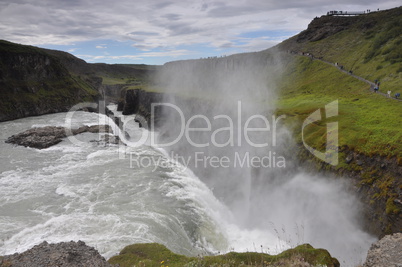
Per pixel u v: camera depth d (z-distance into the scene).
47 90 109.19
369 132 25.22
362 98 40.44
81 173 39.75
